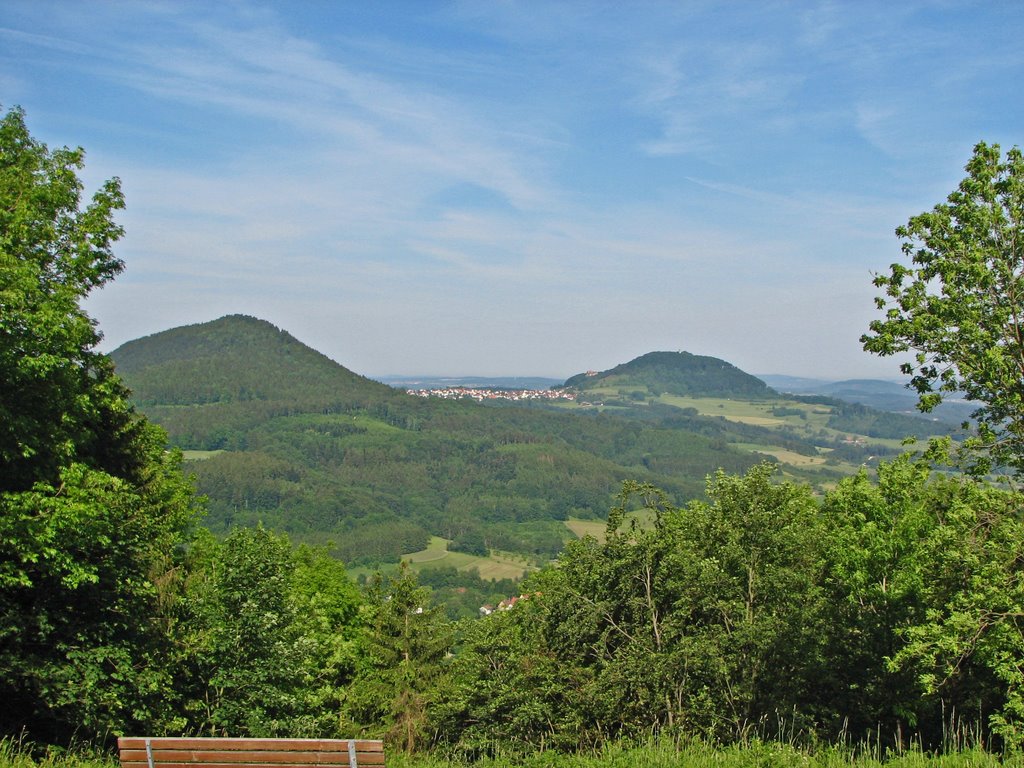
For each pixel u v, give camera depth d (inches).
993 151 538.3
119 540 524.1
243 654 590.2
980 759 372.5
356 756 267.3
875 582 661.9
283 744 271.1
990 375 500.7
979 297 529.3
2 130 685.9
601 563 679.1
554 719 672.4
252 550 606.5
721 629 606.9
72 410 593.3
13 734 422.6
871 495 698.8
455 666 1048.8
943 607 493.7
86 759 397.1
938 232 550.0
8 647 444.1
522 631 815.1
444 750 887.1
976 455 539.8
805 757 393.7
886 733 603.2
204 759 277.1
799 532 641.0
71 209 713.0
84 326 582.2
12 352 480.1
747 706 584.1
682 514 714.2
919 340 542.9
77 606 501.4
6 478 514.6
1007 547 462.9
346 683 1168.2
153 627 561.0
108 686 485.4
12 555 462.9
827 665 616.7
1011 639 428.5
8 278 484.1
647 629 645.9
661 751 423.2
